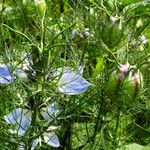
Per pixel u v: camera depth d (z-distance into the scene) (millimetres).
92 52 348
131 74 278
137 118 372
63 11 446
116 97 281
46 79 260
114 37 316
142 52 350
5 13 385
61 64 286
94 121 322
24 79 261
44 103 266
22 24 335
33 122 268
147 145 345
